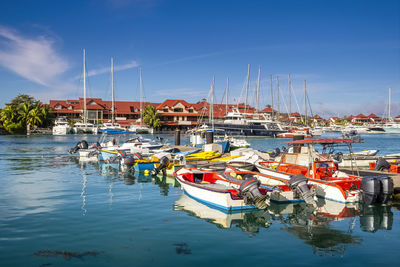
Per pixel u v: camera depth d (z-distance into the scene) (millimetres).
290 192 11328
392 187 10820
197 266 6000
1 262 6105
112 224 8633
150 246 7023
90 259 6281
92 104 92062
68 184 14844
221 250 6852
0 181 15508
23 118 79750
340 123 149375
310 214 9891
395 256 6594
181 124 92750
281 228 8484
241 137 65500
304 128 68750
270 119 75688
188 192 12398
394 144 48938
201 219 9242
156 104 103500
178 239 7516
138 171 18766
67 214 9586
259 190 10492
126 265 6023
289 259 6406
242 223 8914
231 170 14109
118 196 12312
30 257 6359
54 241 7270
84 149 27672
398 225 8773
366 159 21250
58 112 88812
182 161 17859
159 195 12602
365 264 6188
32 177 16812
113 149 25672
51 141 51594
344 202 10852
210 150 25812
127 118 94812
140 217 9367
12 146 40469
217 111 96000
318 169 12320
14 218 9102
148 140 30266
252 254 6637
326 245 7227
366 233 8094
